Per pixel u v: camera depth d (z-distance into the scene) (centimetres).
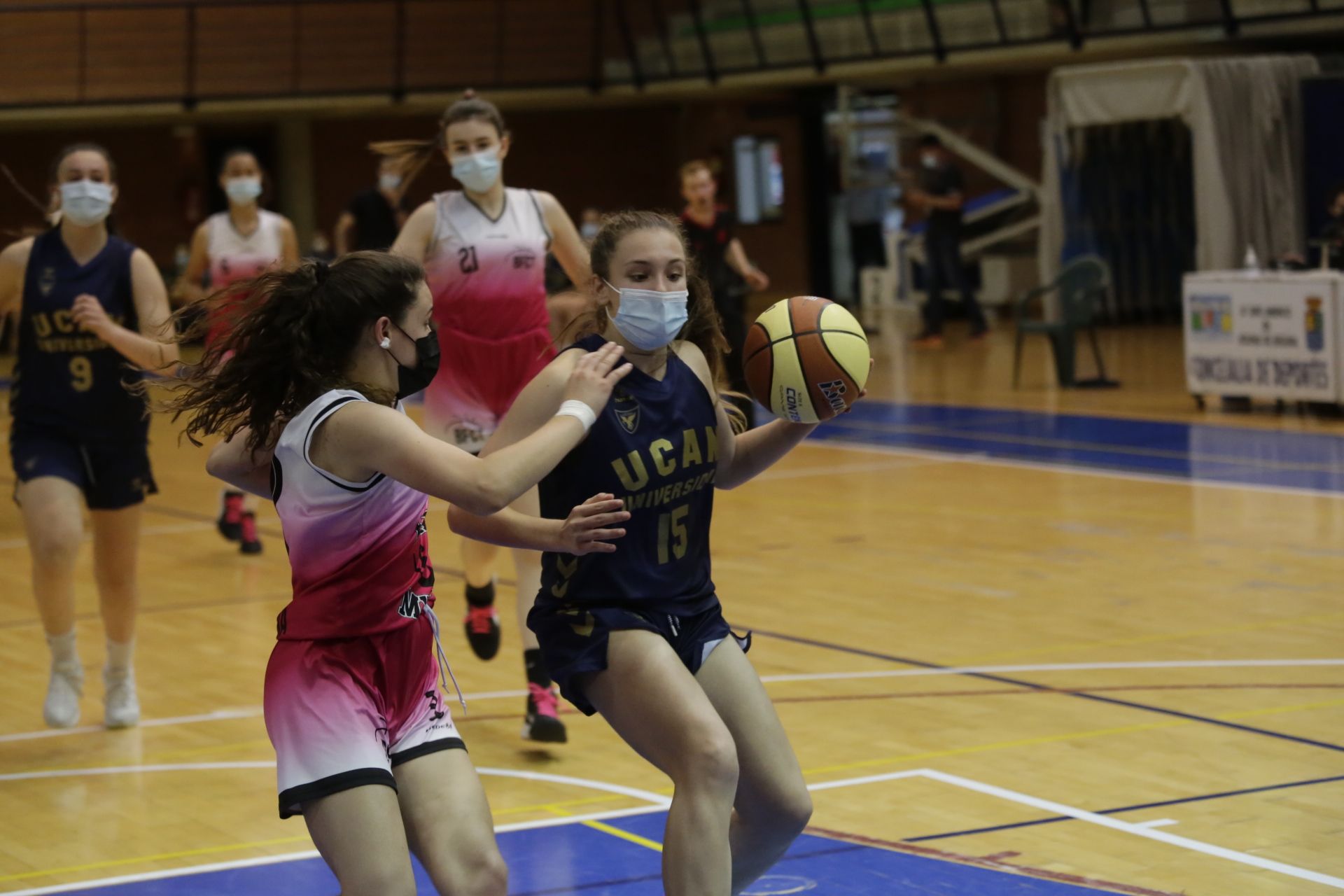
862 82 3152
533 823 611
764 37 3136
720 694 450
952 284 2762
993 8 2752
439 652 437
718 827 418
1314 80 2284
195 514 1462
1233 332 1752
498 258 772
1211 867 541
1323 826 580
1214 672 807
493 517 429
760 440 493
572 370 445
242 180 1202
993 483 1444
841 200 3409
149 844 603
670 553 451
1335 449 1509
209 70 3241
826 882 537
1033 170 3228
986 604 980
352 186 3669
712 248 1345
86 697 842
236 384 418
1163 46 2572
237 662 903
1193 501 1300
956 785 643
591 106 3647
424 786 411
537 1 3388
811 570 1102
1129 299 2747
